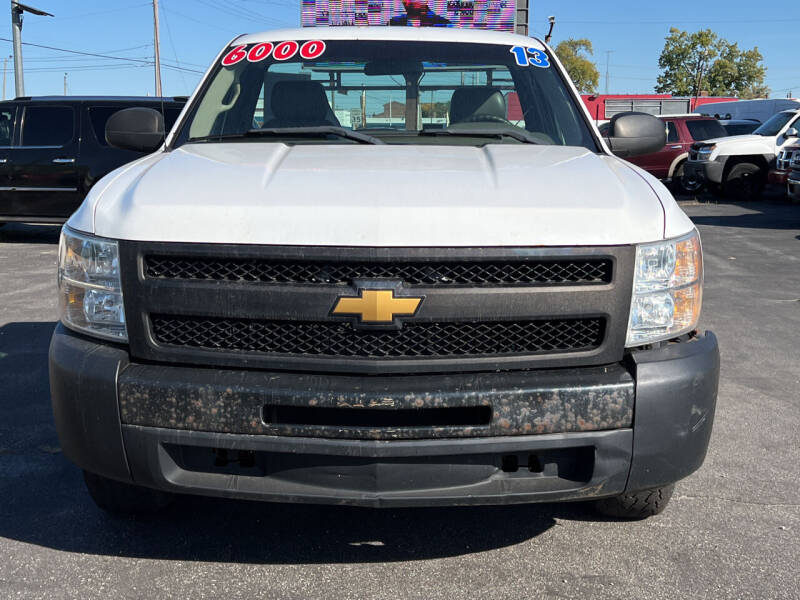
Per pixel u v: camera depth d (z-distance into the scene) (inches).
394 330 93.8
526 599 103.9
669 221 101.1
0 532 120.2
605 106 1504.7
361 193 97.7
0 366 204.7
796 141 607.5
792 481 140.3
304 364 95.0
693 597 104.5
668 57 3280.0
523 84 147.5
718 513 128.0
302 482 97.7
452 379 94.4
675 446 97.5
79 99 441.4
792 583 107.8
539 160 115.5
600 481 97.0
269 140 135.0
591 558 114.1
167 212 97.0
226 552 115.2
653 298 98.2
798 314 271.7
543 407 94.0
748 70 3253.0
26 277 338.0
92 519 124.6
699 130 746.8
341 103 146.1
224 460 99.6
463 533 121.4
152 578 108.0
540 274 95.2
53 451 150.5
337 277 94.3
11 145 441.4
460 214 94.2
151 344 97.8
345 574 109.6
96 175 436.1
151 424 96.4
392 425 94.8
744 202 692.7
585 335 97.3
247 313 94.9
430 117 145.3
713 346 102.6
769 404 180.9
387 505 96.6
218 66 153.1
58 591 104.7
